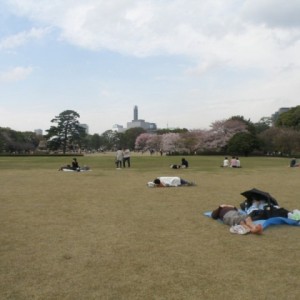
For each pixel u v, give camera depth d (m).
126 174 25.80
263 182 20.22
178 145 91.38
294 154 76.69
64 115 102.88
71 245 7.49
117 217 10.34
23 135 124.50
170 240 7.88
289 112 94.62
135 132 145.25
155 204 12.62
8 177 23.39
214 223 9.58
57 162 46.22
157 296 4.99
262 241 7.79
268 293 5.09
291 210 11.42
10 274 5.84
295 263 6.36
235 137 79.12
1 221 9.77
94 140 149.12
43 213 10.90
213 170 30.48
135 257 6.70
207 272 5.92
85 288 5.27
